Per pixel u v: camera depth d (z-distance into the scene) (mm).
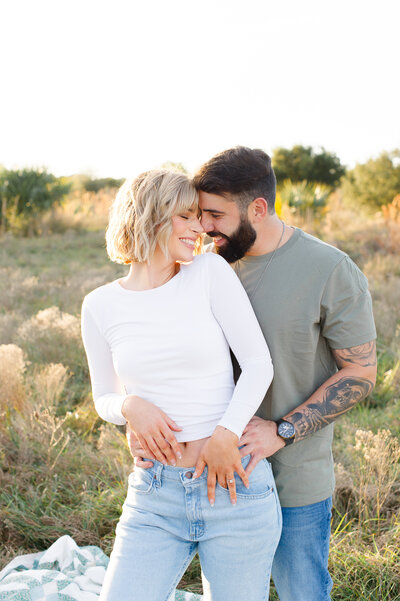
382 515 2660
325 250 1562
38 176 14828
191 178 1538
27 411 3578
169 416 1478
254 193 1511
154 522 1453
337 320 1551
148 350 1477
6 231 14367
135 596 1380
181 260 1525
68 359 4746
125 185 1550
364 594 2123
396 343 4879
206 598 1484
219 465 1401
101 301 1570
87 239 13547
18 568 2426
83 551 2496
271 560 1469
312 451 1608
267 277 1594
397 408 3820
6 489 2922
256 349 1484
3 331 5320
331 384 1581
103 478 2973
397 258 8828
